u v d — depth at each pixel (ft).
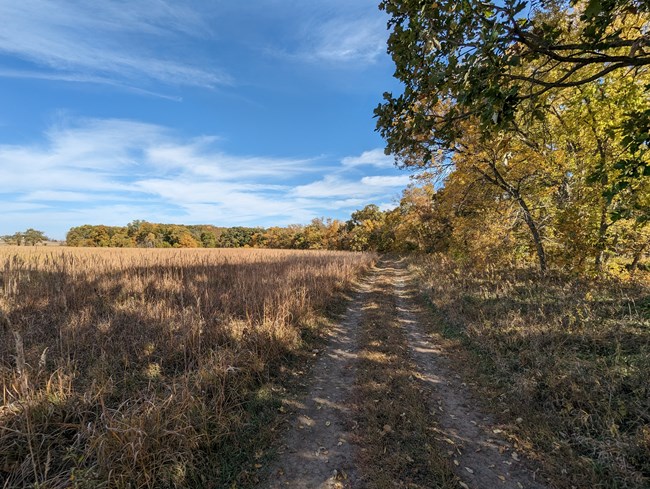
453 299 30.99
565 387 13.76
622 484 9.24
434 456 10.96
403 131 12.26
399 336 24.47
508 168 30.78
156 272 37.40
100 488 8.18
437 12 9.01
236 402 13.47
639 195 18.13
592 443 10.77
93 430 9.62
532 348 17.79
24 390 10.44
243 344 17.71
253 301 24.00
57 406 11.10
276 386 15.90
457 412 14.07
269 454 11.17
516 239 36.09
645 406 11.75
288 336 20.52
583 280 25.91
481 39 8.27
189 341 17.24
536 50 8.55
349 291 44.01
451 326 25.64
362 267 67.26
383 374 17.51
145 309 22.31
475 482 9.86
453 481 9.84
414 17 9.57
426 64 10.12
